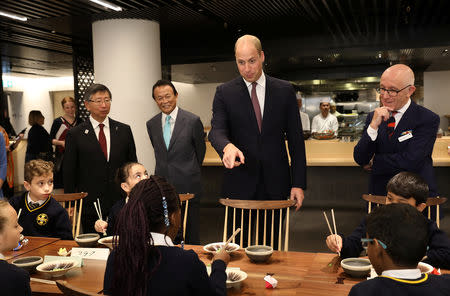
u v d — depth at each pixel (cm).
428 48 732
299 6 613
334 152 620
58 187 616
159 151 363
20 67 1062
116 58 599
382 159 261
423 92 1092
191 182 355
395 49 743
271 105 262
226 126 270
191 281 127
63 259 204
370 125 260
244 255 217
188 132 355
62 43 775
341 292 164
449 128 948
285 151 273
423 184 198
